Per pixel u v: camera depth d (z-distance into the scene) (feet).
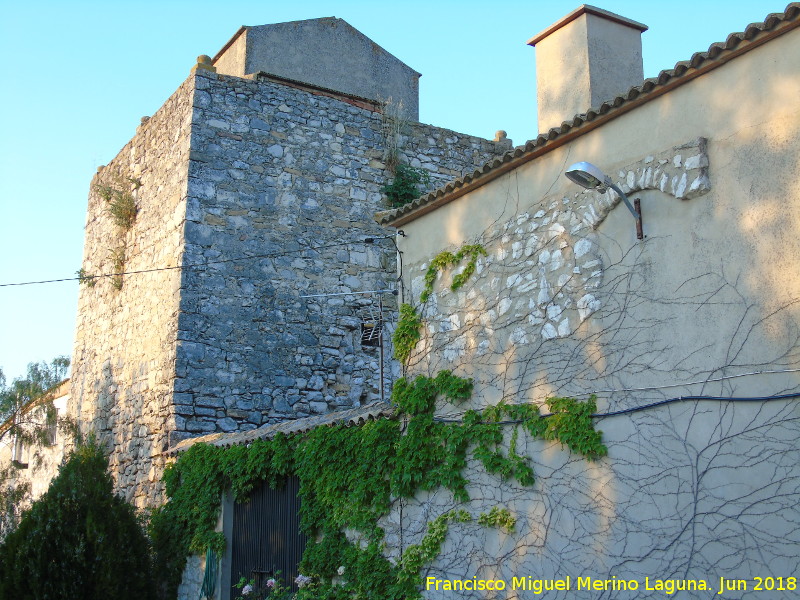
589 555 23.98
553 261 27.02
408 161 55.93
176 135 51.29
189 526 40.81
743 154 21.95
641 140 24.61
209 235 48.62
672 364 22.84
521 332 27.66
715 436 21.47
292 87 53.11
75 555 35.45
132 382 51.57
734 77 22.44
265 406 47.93
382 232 53.88
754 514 20.35
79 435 56.39
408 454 29.94
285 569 34.60
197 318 47.26
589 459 24.47
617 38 35.50
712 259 22.31
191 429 45.68
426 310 31.94
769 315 20.81
